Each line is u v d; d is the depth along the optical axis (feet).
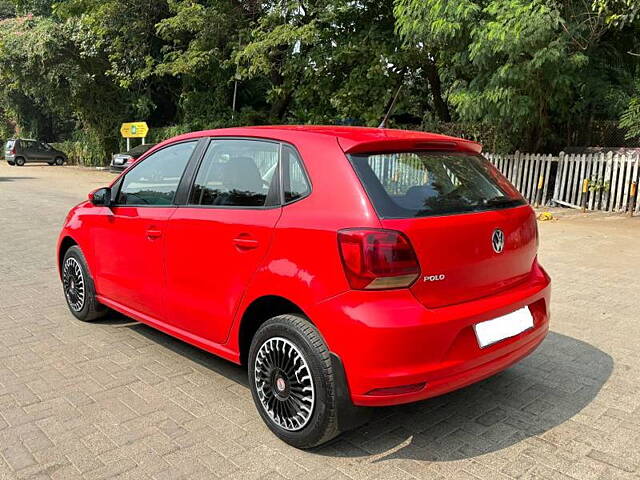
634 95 42.52
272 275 10.25
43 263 25.20
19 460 9.77
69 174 85.97
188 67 68.44
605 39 43.29
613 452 10.08
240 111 81.87
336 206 9.66
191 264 12.21
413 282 9.14
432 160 10.74
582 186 40.65
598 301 19.13
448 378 9.37
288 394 10.15
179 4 69.26
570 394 12.36
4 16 147.33
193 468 9.53
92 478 9.26
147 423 11.06
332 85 65.72
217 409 11.66
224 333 11.65
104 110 98.48
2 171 92.84
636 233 31.89
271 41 59.36
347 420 9.58
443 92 52.95
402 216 9.32
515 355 10.59
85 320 17.17
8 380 13.03
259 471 9.45
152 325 13.93
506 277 10.66
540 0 35.01
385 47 56.80
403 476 9.32
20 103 124.47
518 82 38.65
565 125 46.85
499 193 11.34
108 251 15.12
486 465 9.67
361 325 8.94
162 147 14.19
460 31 38.68
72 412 11.50
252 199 11.25
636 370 13.61
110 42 83.25
